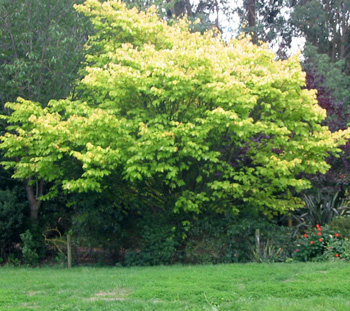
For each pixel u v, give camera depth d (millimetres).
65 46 12914
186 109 10727
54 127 9781
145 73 9984
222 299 6969
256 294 7289
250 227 11672
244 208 12141
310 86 14352
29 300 7312
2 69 12570
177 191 11625
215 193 10891
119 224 12500
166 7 17594
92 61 13070
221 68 10062
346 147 13727
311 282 7891
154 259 11609
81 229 12305
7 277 9820
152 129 9750
